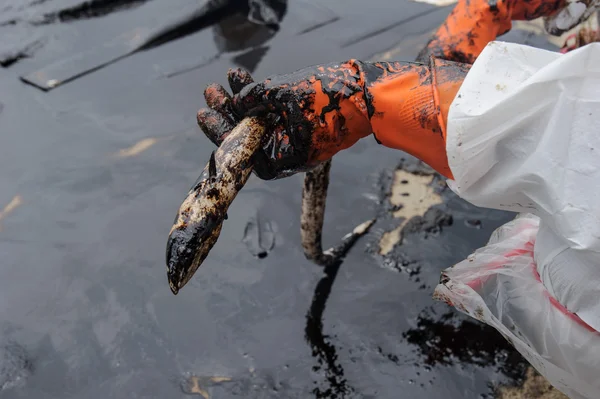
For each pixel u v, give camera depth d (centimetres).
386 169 147
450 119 96
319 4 205
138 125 159
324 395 120
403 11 201
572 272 99
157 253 136
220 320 128
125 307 129
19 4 206
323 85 103
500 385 119
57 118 162
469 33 125
